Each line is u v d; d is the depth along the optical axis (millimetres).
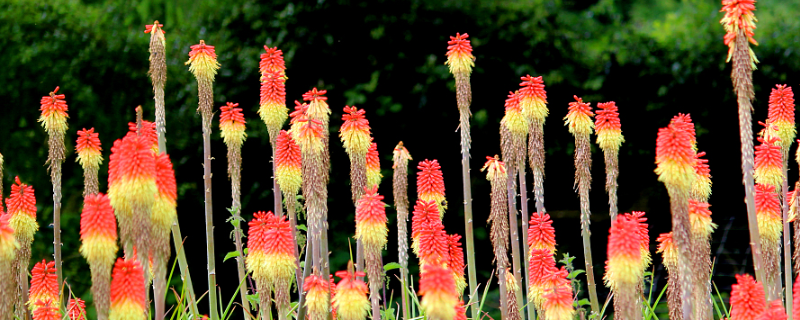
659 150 3633
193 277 11352
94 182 5250
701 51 12789
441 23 12469
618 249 3592
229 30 12359
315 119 4602
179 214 11547
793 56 12555
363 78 12430
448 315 3166
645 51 12930
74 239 11352
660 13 16000
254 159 11883
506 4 12773
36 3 12109
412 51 12523
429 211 4840
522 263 8484
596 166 13016
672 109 12914
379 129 12398
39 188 11688
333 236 11672
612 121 4996
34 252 10961
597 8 14438
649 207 13266
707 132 12773
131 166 3264
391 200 11922
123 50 12023
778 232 4613
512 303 5207
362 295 3646
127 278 3348
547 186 13078
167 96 11984
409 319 4941
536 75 12602
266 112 5285
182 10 12883
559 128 12883
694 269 3855
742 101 3865
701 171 4582
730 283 11008
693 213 3871
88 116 11797
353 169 4645
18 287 4746
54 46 11898
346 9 12312
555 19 13188
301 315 4344
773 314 3379
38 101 11836
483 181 12586
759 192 4625
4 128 11680
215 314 5121
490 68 12609
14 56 11844
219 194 11789
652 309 4855
